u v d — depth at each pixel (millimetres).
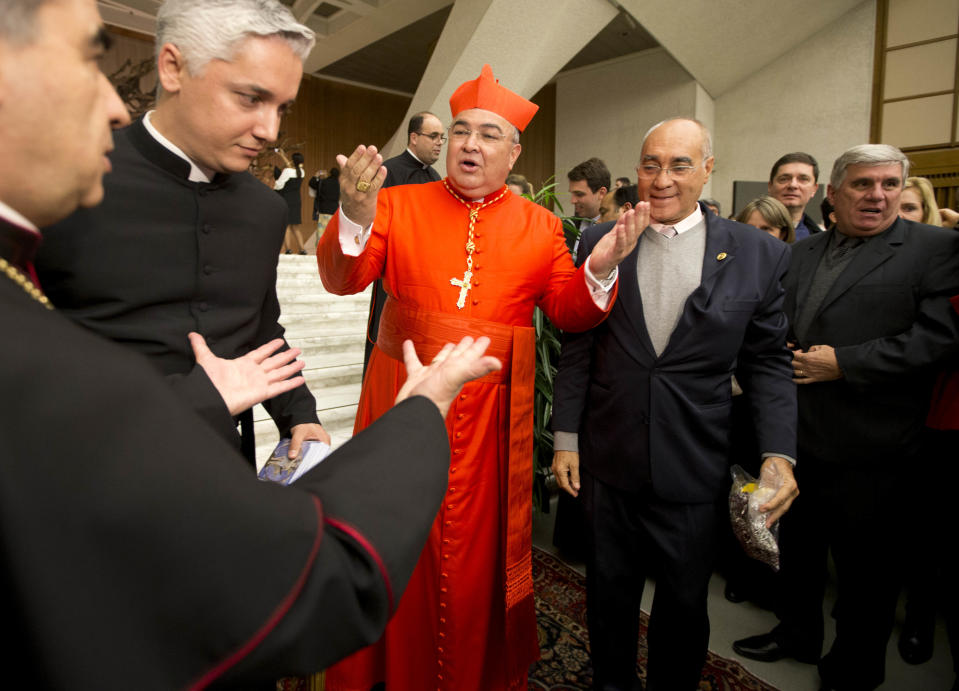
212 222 1030
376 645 1577
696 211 1639
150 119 989
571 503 2609
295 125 12820
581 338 1700
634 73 9586
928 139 7465
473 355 662
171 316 1004
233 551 397
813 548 1908
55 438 360
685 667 1614
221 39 809
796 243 2064
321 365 3926
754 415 1612
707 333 1508
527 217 1573
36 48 403
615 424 1594
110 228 924
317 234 8078
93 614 364
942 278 1676
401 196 1566
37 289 487
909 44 7535
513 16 6160
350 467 523
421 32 10305
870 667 1750
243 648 402
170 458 388
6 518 350
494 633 1594
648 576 2488
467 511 1471
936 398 1822
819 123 8242
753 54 8367
